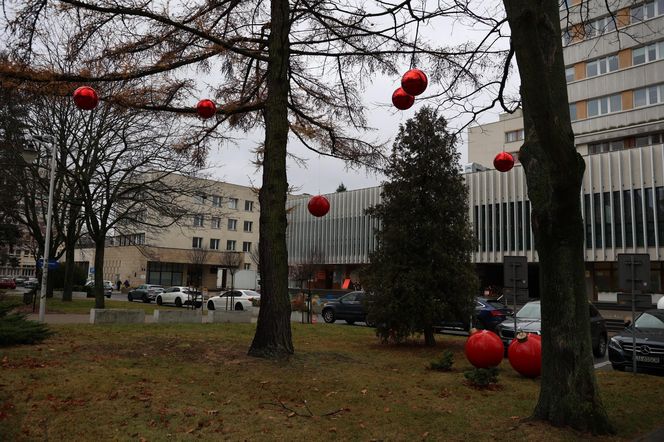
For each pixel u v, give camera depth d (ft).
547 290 20.12
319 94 41.32
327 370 28.81
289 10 33.91
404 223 44.70
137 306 99.04
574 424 19.13
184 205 105.60
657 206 114.11
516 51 16.87
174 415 18.93
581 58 136.26
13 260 179.32
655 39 121.29
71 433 16.74
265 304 31.53
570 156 17.92
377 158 42.16
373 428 18.93
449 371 31.89
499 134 182.80
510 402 23.56
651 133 124.98
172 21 30.76
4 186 75.82
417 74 19.42
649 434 19.79
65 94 31.91
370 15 29.66
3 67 28.84
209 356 30.53
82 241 142.00
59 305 82.79
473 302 44.24
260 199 33.09
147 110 37.47
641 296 34.04
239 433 17.56
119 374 24.49
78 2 29.14
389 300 43.29
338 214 184.75
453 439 18.08
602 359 46.96
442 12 28.76
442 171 45.11
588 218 124.98
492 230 142.41
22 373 23.73
